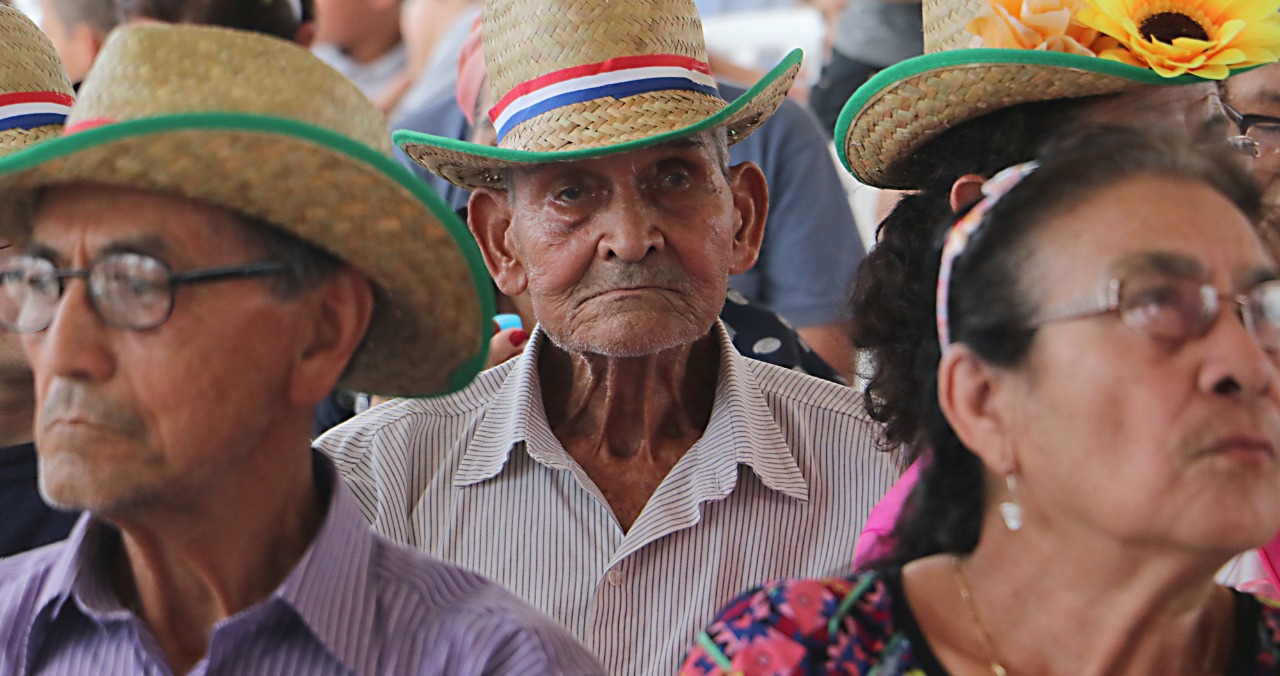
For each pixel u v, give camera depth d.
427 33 5.98
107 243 1.78
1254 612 1.88
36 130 2.99
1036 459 1.75
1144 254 1.69
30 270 1.80
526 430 2.96
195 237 1.80
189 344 1.78
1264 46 2.39
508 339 3.42
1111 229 1.72
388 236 1.89
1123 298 1.68
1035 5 2.37
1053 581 1.80
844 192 4.48
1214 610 1.88
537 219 2.88
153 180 1.77
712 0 6.99
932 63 2.44
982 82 2.41
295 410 1.93
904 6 5.22
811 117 4.50
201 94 1.82
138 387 1.77
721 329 3.08
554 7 2.86
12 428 2.85
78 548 1.96
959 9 2.51
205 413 1.79
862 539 2.52
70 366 1.76
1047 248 1.75
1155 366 1.66
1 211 1.93
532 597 2.90
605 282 2.82
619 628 2.85
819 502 2.97
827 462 3.02
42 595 1.99
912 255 2.51
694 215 2.84
